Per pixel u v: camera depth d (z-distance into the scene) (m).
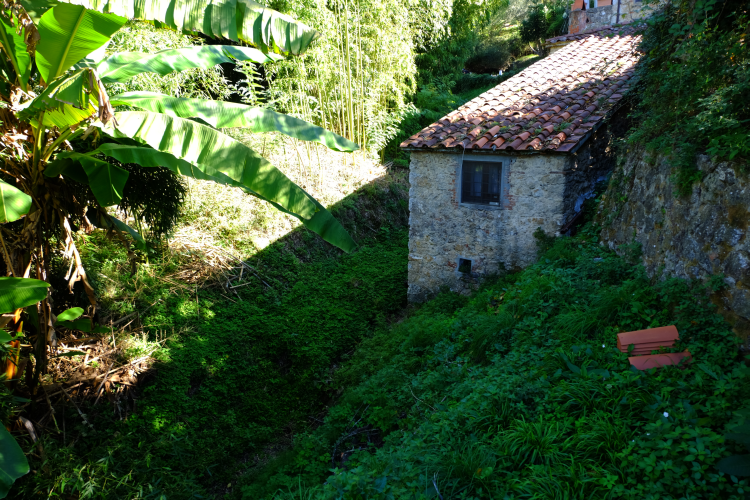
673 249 5.30
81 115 4.30
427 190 9.20
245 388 7.24
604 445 3.59
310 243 10.88
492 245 8.79
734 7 5.27
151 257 8.16
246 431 6.58
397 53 13.72
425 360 6.44
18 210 3.89
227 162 4.38
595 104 8.68
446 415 4.54
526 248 8.48
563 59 11.46
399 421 5.26
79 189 5.38
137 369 6.32
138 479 5.27
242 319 8.20
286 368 7.90
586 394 4.16
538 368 4.82
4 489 3.30
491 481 3.51
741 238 4.29
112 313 7.02
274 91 10.75
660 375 4.16
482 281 8.88
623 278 6.08
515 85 10.59
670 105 5.77
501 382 4.70
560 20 23.48
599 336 5.07
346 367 7.67
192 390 6.82
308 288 9.60
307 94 11.77
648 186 6.16
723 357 4.11
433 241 9.35
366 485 3.75
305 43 4.63
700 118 4.80
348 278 10.36
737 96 4.59
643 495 3.11
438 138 8.91
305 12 10.18
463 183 8.85
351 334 8.80
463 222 8.99
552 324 5.65
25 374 5.61
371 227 12.70
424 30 16.42
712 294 4.59
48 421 5.39
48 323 5.18
